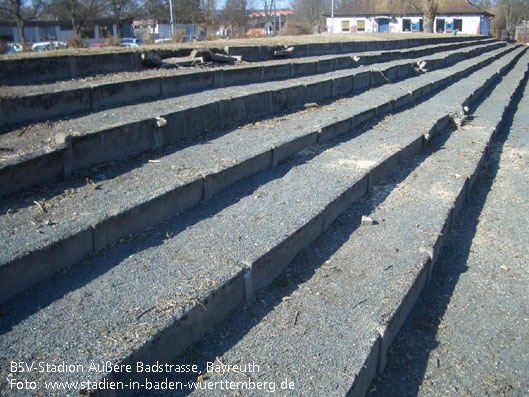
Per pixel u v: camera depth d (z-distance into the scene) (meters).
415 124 9.01
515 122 11.78
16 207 4.50
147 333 3.16
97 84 7.37
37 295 3.57
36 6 34.41
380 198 6.21
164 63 10.02
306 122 8.12
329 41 17.05
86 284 3.71
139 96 7.95
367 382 3.49
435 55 19.64
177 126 6.80
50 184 5.06
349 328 3.71
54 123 6.30
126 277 3.80
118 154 5.91
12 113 6.13
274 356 3.39
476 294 4.82
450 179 6.88
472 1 79.06
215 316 3.71
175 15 42.34
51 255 3.77
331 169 6.43
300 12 66.19
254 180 6.00
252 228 4.68
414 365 3.89
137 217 4.52
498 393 3.63
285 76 11.33
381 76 12.81
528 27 61.62
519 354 4.03
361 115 8.92
